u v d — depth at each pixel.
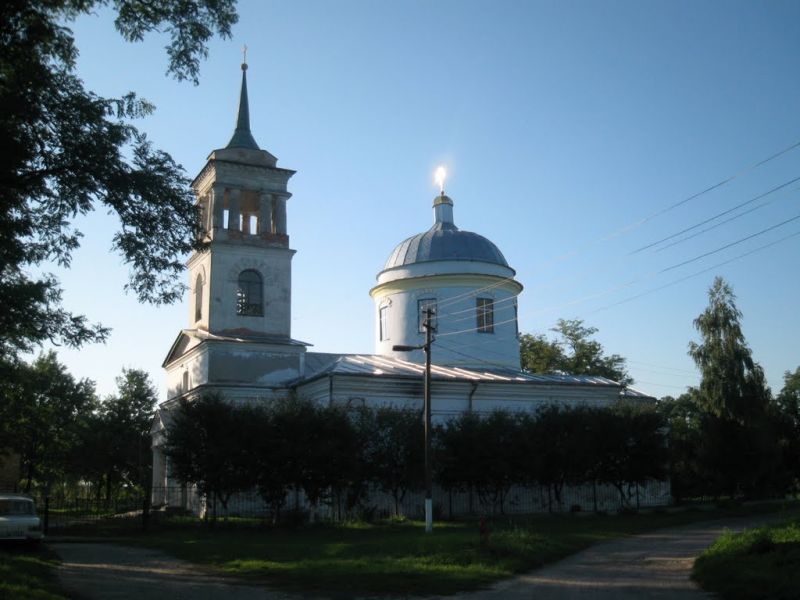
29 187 16.27
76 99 15.57
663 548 21.92
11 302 19.08
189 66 16.59
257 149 39.34
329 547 21.30
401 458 31.91
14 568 15.45
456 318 42.28
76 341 20.56
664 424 37.66
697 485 44.44
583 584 15.26
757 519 31.86
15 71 15.36
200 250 18.50
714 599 13.07
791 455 46.94
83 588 14.92
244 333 37.25
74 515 36.91
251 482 29.19
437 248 43.38
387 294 44.22
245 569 17.69
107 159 16.03
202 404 29.77
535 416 36.75
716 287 44.59
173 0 15.98
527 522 30.02
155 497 40.28
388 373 35.56
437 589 14.75
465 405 37.69
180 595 14.22
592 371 61.72
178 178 17.34
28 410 46.38
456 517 33.91
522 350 62.25
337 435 30.06
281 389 36.94
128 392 58.34
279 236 38.94
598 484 38.16
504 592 14.38
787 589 12.38
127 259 17.47
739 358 43.16
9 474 49.69
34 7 15.38
